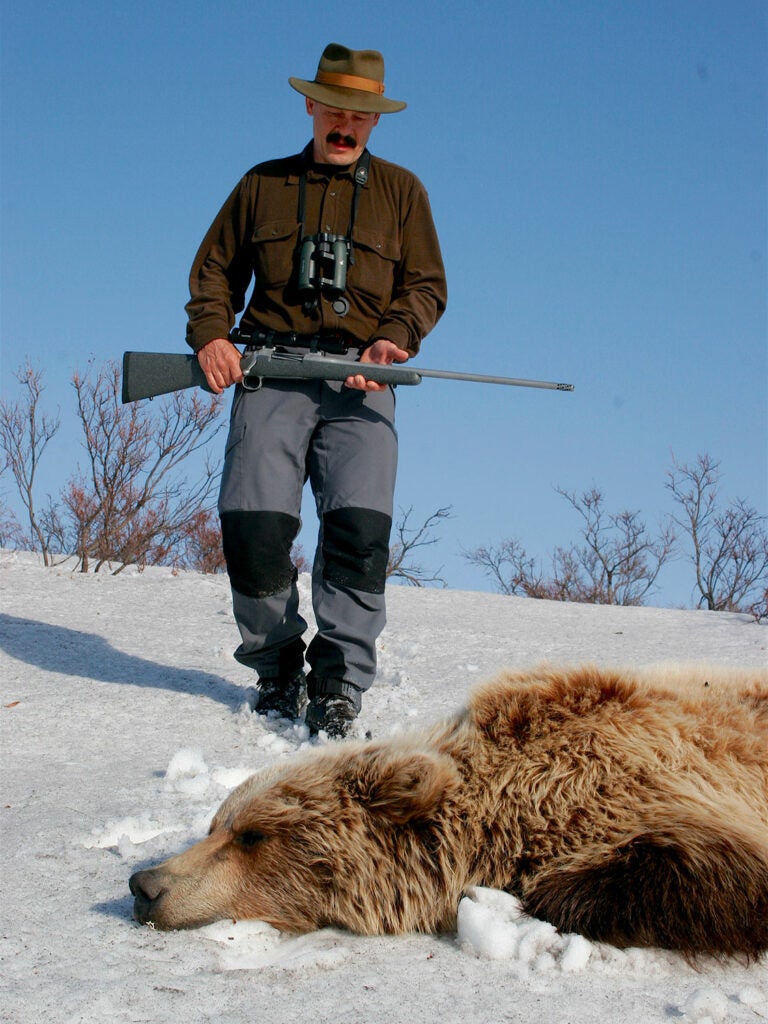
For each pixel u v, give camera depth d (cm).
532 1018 288
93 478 1335
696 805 350
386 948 345
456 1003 296
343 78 624
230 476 641
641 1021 288
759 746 382
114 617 990
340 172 641
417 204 654
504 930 332
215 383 631
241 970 317
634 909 331
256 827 366
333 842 363
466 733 387
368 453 631
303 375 622
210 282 654
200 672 796
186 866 360
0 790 499
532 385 639
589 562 2009
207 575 1286
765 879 332
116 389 1344
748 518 1912
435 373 624
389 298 650
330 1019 285
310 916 365
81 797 486
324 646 627
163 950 330
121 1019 280
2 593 1048
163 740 614
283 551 641
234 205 656
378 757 376
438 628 1031
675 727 377
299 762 386
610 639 1009
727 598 1833
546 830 358
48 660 800
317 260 627
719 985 315
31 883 378
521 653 923
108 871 393
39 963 313
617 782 358
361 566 625
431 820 365
